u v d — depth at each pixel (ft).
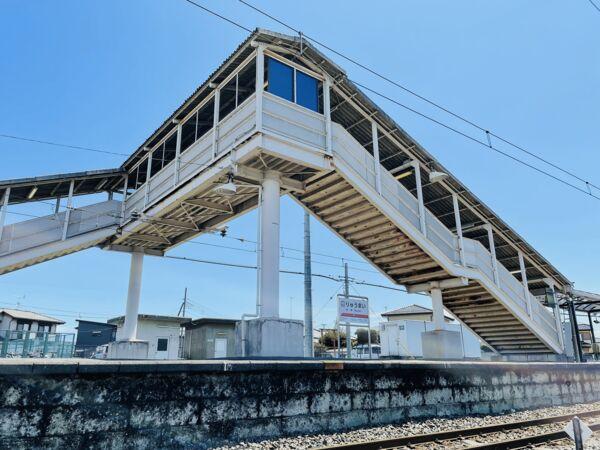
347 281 65.16
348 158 37.99
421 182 49.08
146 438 18.49
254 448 19.61
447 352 48.21
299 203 43.70
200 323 79.77
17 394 16.30
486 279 47.91
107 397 18.03
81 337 95.50
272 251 34.17
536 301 54.44
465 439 22.85
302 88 36.94
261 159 33.96
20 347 71.15
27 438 16.22
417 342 94.32
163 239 55.42
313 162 35.01
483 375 31.50
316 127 36.37
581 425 16.71
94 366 17.65
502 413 31.27
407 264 49.14
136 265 55.98
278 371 22.38
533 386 34.86
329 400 23.81
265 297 32.83
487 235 55.26
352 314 54.49
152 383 19.06
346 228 46.06
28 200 51.42
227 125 36.55
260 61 34.22
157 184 46.21
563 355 55.36
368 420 24.91
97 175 50.90
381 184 40.06
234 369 20.89
